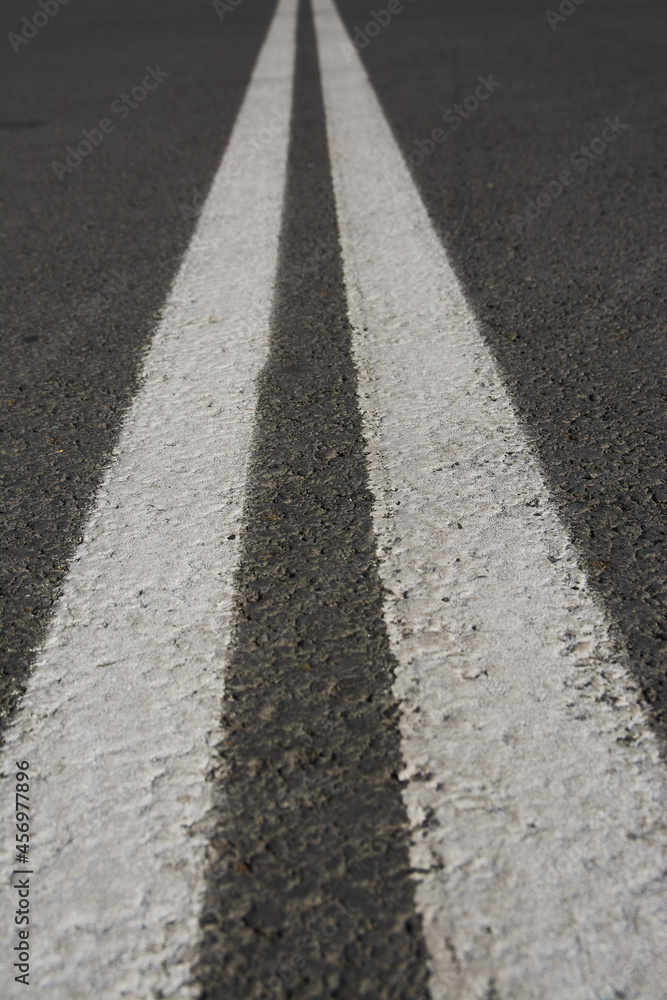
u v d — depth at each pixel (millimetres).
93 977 1069
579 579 1685
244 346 2740
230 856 1203
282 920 1124
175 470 2104
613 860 1171
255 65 8125
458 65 7523
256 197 4258
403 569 1733
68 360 2703
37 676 1515
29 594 1717
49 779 1321
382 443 2176
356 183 4395
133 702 1451
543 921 1104
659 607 1605
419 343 2705
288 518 1906
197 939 1108
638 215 3703
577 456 2074
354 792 1282
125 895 1160
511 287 3084
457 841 1207
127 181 4637
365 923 1117
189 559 1792
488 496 1944
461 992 1040
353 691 1455
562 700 1419
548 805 1250
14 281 3371
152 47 9703
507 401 2336
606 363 2508
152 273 3383
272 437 2225
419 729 1380
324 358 2639
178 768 1331
